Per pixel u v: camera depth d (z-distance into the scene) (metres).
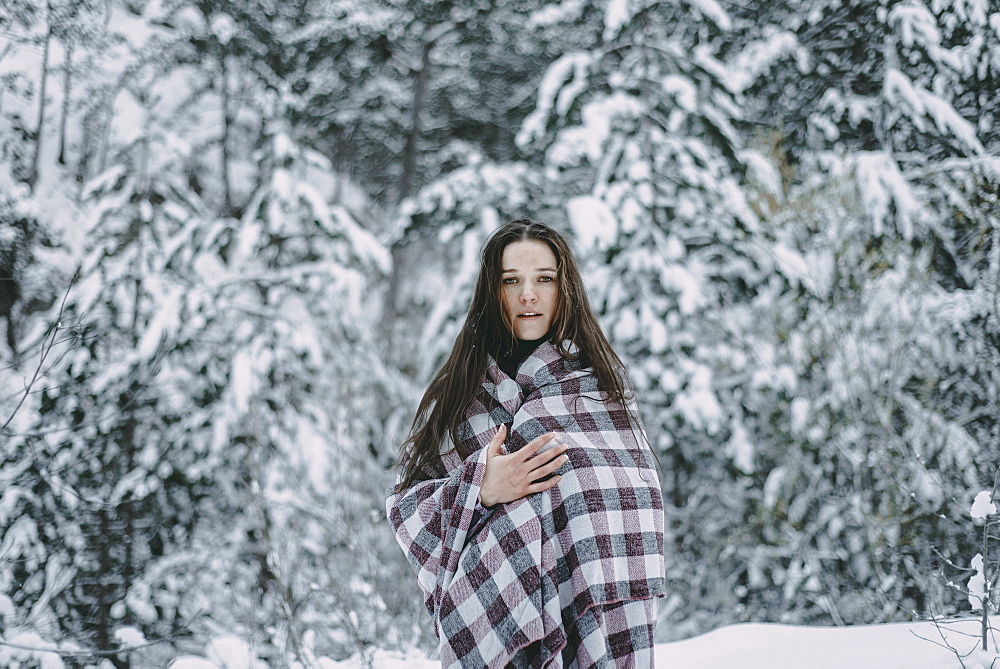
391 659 3.39
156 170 6.75
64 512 5.19
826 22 6.14
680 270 6.25
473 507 1.53
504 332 1.74
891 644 2.38
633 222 6.21
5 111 6.40
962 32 5.13
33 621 4.70
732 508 6.62
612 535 1.53
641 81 6.64
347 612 3.55
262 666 3.53
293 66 10.98
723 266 6.79
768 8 6.94
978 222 4.68
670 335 6.36
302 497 5.53
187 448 6.04
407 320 8.62
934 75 5.33
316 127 11.87
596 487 1.56
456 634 1.51
